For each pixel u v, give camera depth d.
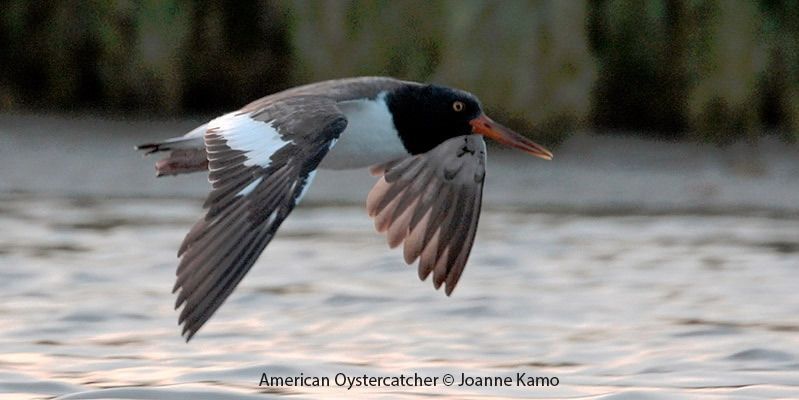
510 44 21.34
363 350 10.64
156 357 10.28
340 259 14.51
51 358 10.16
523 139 9.73
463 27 21.34
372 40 21.70
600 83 22.91
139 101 22.80
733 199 19.06
